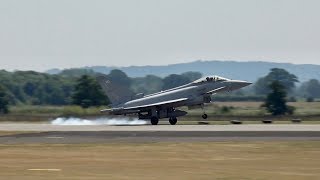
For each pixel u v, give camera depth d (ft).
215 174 457.27
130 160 545.03
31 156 579.89
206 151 616.39
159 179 433.89
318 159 546.67
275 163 521.24
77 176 447.42
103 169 485.15
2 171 472.44
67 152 615.57
